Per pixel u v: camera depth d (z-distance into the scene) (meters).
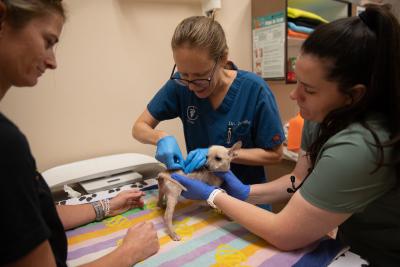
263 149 1.18
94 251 0.77
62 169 1.26
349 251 0.75
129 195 1.01
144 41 1.57
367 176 0.62
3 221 0.41
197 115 1.24
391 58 0.60
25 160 0.44
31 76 0.55
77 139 1.46
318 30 0.66
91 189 1.18
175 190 0.89
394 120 0.63
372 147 0.61
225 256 0.71
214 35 0.97
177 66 1.01
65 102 1.40
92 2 1.38
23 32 0.50
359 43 0.61
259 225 0.75
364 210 0.75
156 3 1.57
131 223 0.92
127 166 1.34
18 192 0.42
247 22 1.98
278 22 1.79
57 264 0.59
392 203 0.71
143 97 1.62
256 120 1.18
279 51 1.83
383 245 0.77
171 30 1.64
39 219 0.46
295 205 0.69
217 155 0.98
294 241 0.70
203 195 0.88
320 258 0.70
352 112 0.67
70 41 1.36
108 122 1.53
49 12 0.52
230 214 0.82
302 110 0.75
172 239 0.80
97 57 1.44
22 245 0.43
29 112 1.32
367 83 0.64
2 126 0.42
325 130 0.73
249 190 1.00
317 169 0.67
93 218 0.92
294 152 1.79
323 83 0.65
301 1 1.98
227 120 1.18
